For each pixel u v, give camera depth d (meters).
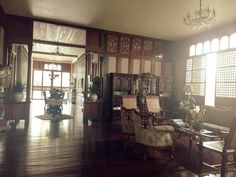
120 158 3.94
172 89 8.91
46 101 8.85
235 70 6.40
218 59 7.01
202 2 5.03
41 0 5.31
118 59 8.06
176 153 4.39
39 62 18.00
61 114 9.13
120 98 7.55
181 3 5.15
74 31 7.86
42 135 5.44
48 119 7.92
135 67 8.35
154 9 5.59
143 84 7.84
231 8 5.35
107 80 7.79
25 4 5.61
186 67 8.45
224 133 4.11
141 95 7.38
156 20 6.47
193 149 4.70
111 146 4.65
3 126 5.71
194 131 4.28
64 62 18.62
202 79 7.64
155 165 3.67
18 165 3.41
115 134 5.79
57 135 5.50
